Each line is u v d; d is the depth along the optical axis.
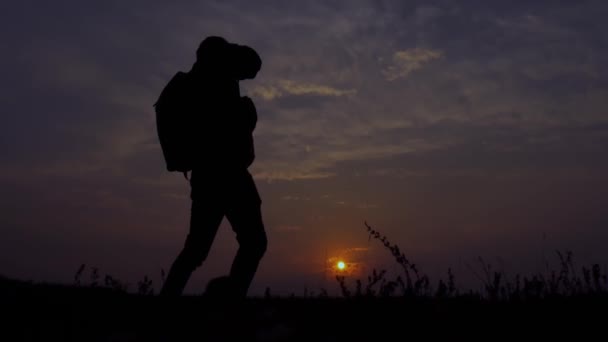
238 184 5.39
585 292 5.14
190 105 5.32
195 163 5.32
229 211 5.45
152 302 5.20
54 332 4.60
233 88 5.55
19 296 5.57
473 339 4.27
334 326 4.67
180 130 5.30
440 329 4.44
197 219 5.36
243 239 5.47
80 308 5.21
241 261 5.44
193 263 5.32
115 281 5.65
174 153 5.33
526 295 4.95
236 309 5.23
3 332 4.57
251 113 5.54
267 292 5.76
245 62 5.54
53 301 5.41
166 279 5.26
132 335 4.50
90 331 4.64
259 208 5.55
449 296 5.07
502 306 4.82
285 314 5.05
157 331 4.64
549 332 4.33
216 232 5.42
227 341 4.39
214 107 5.37
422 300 4.86
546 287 5.12
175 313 5.02
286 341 4.38
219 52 5.46
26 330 4.64
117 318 4.96
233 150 5.40
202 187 5.34
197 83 5.40
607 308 4.71
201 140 5.31
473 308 4.80
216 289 5.37
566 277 5.18
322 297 5.61
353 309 4.87
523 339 4.24
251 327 4.73
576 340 4.18
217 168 5.32
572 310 4.70
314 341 4.36
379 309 4.79
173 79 5.46
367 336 4.41
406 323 4.56
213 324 4.81
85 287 6.00
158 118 5.36
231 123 5.41
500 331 4.37
